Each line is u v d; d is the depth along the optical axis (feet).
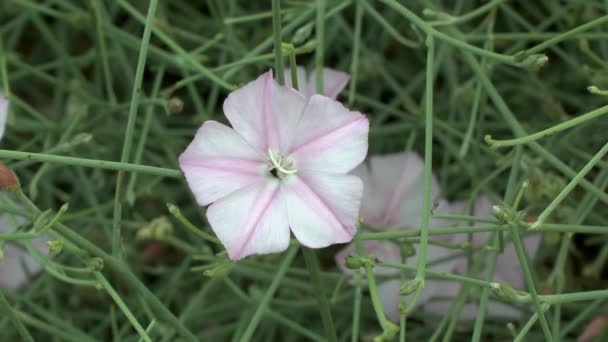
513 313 1.10
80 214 1.07
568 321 1.15
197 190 0.89
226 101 0.90
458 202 1.13
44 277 1.11
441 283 1.10
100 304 1.20
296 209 0.90
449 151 1.15
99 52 1.15
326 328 0.95
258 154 0.91
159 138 1.16
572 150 1.09
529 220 1.07
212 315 1.16
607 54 1.15
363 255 0.91
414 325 1.16
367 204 1.11
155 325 1.01
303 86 1.03
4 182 0.88
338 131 0.90
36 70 1.14
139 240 1.18
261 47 1.06
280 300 1.08
